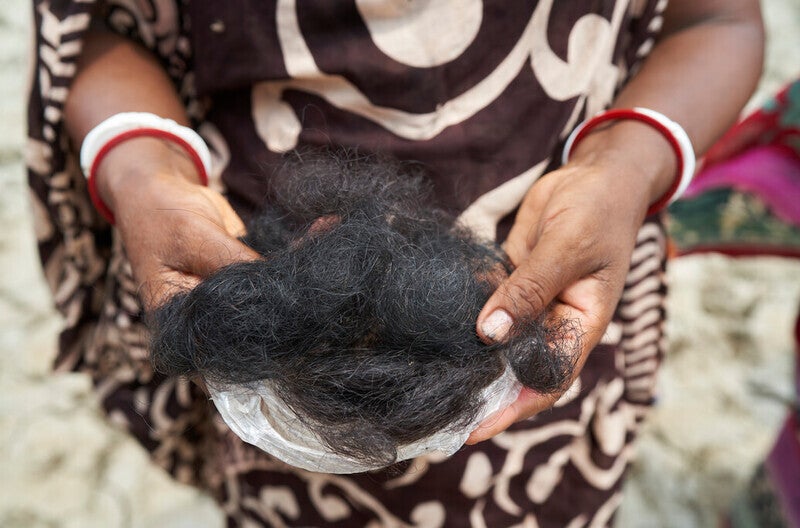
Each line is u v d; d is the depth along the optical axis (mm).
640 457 1101
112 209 529
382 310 426
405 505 564
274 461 575
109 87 541
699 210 803
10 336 1222
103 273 643
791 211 758
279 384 424
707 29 583
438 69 503
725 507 1042
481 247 496
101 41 555
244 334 421
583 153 541
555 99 529
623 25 548
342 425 415
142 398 626
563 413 565
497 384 448
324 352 422
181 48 556
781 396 1179
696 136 550
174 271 477
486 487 563
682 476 1081
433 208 522
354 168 511
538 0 502
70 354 664
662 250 634
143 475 1076
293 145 529
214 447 657
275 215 514
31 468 1068
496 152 527
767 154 750
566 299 492
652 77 568
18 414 1125
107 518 1029
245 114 539
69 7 515
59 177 579
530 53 517
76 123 544
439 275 441
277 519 601
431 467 547
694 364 1221
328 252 437
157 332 448
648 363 643
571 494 611
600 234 477
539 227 491
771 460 884
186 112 571
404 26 496
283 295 423
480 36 502
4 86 1644
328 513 583
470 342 437
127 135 516
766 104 725
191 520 1035
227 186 555
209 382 437
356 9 490
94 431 1115
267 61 507
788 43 1845
